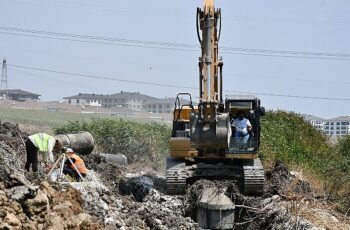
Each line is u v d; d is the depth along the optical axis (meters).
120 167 67.06
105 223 38.69
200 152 51.53
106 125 97.12
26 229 32.44
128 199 48.00
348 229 45.97
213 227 47.06
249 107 52.41
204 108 48.94
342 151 90.50
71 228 34.66
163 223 44.31
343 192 60.66
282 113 90.88
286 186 53.09
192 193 49.66
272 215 46.53
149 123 106.00
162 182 56.03
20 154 53.22
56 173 45.31
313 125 91.06
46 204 34.00
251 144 51.44
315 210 49.25
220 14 50.56
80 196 38.19
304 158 74.38
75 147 62.25
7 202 32.72
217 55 50.50
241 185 51.81
